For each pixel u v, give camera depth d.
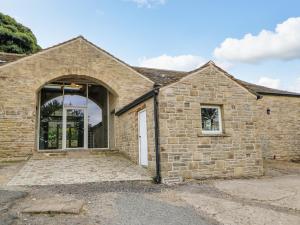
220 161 8.77
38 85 11.89
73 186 6.92
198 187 7.12
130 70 13.71
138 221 4.22
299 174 9.86
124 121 12.16
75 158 11.33
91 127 14.81
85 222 4.09
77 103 14.69
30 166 9.48
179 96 8.59
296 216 4.71
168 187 7.12
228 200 5.72
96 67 13.10
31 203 5.07
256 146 9.48
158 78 15.02
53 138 13.80
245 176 9.05
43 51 12.27
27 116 11.47
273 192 6.46
